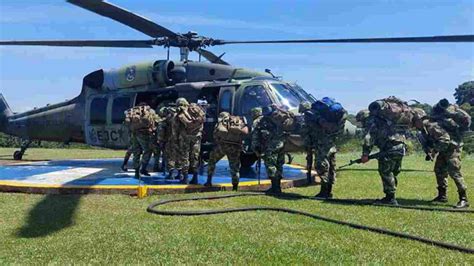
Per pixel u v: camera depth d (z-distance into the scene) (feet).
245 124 28.58
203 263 14.88
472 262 15.08
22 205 24.07
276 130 27.73
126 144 41.96
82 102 45.34
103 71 43.01
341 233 18.54
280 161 27.86
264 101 34.68
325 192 26.89
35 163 46.50
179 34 39.04
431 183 33.78
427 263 14.94
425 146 25.61
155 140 32.83
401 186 32.19
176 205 23.97
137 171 32.04
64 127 46.88
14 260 15.15
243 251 16.07
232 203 24.61
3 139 96.68
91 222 20.34
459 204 24.03
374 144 24.48
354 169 44.01
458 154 24.29
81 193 27.32
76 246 16.67
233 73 37.88
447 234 18.43
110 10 33.94
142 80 40.06
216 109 36.78
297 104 35.04
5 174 34.76
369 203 24.54
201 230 18.83
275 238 17.75
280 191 27.96
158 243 16.98
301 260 15.19
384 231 18.61
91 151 81.35
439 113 24.89
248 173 37.58
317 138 26.91
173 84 39.32
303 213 21.74
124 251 16.08
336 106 26.13
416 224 20.08
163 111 31.60
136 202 24.90
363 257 15.51
